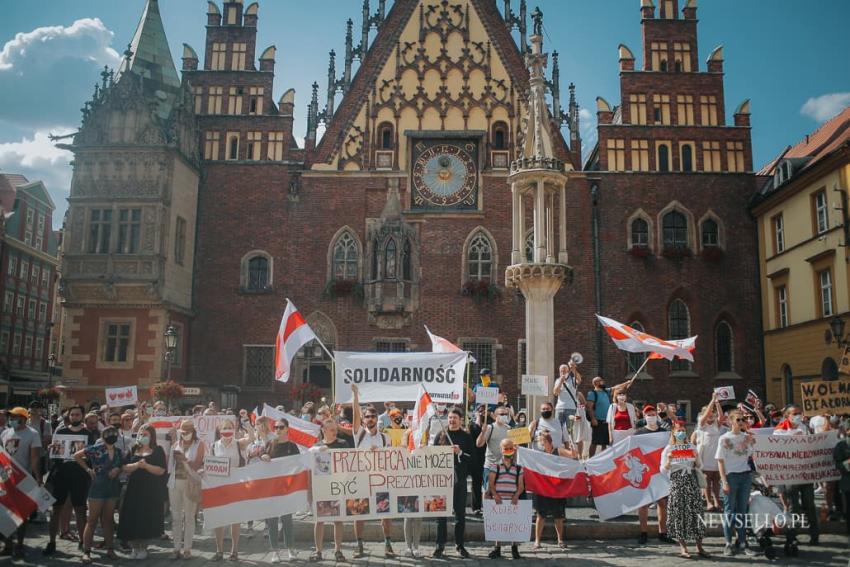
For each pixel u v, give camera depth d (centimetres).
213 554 1343
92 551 1362
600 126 3703
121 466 1292
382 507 1291
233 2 3847
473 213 3628
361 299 3572
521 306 3562
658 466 1458
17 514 1288
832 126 3734
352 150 3709
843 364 1805
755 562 1255
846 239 2892
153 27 3762
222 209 3666
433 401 1450
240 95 3766
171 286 3347
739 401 3494
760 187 3772
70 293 3262
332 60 3825
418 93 3738
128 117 3372
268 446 1472
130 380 3206
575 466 1420
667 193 3656
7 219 5922
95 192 3319
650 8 3794
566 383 1727
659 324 3544
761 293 3609
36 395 3316
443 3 3809
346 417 1834
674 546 1406
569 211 3638
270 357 3550
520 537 1285
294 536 1520
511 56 3775
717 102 3731
